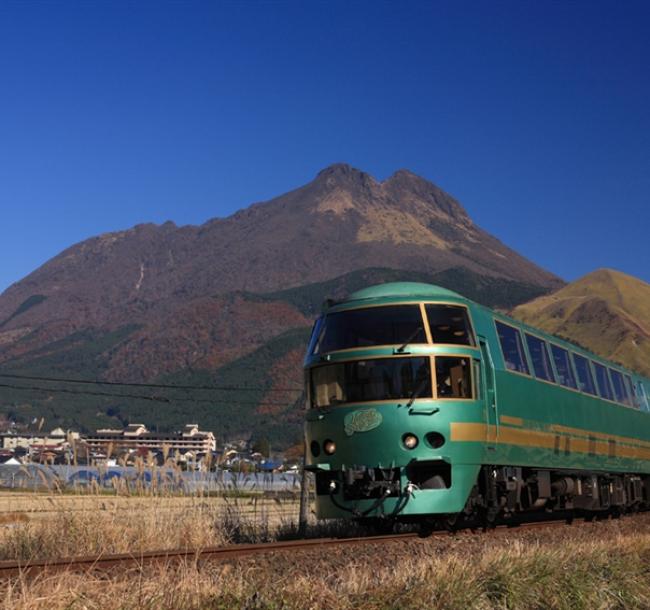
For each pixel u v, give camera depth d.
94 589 7.14
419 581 8.14
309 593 7.39
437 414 13.39
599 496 20.89
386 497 13.43
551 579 9.11
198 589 7.29
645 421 25.05
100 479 12.90
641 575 10.25
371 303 14.27
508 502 15.50
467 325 14.23
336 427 13.84
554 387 17.80
